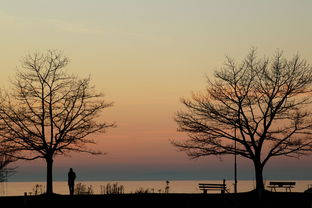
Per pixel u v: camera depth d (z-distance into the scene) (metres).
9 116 52.62
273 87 56.31
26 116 52.41
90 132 53.97
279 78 56.34
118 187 52.56
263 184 55.03
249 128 55.34
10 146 52.91
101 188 52.62
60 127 53.12
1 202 43.91
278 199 45.59
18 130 53.09
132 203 44.59
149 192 52.75
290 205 44.88
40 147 52.31
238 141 55.81
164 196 45.88
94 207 44.16
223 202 45.09
